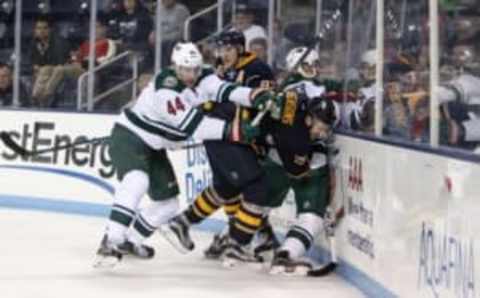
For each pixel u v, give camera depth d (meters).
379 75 11.94
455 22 9.65
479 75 9.37
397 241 10.70
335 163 13.04
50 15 20.44
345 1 13.90
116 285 12.09
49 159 19.22
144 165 12.88
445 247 9.23
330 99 13.11
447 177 9.20
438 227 9.45
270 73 13.36
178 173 17.28
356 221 12.23
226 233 13.84
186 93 12.52
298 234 12.86
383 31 11.91
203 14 19.12
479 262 8.39
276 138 12.61
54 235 16.00
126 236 13.14
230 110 13.14
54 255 14.11
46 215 18.52
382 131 11.86
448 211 9.16
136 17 19.64
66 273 12.79
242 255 13.13
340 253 12.93
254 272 13.04
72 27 20.33
